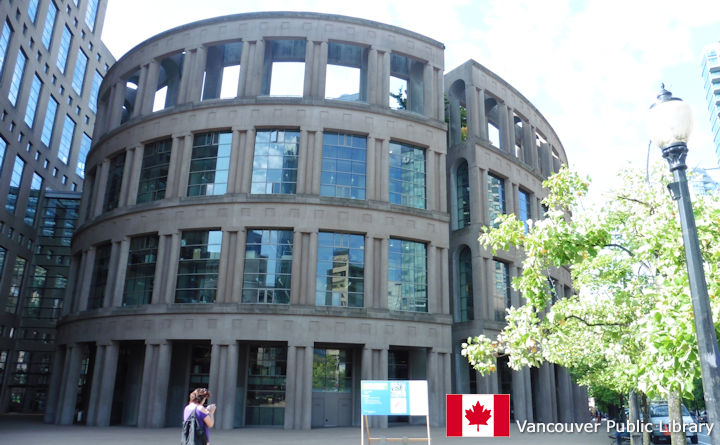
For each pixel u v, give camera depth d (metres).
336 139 35.09
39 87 64.62
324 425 31.77
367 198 34.28
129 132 37.62
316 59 36.09
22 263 62.25
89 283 36.69
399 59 40.53
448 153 42.06
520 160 43.91
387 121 35.97
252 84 35.56
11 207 59.78
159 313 31.81
